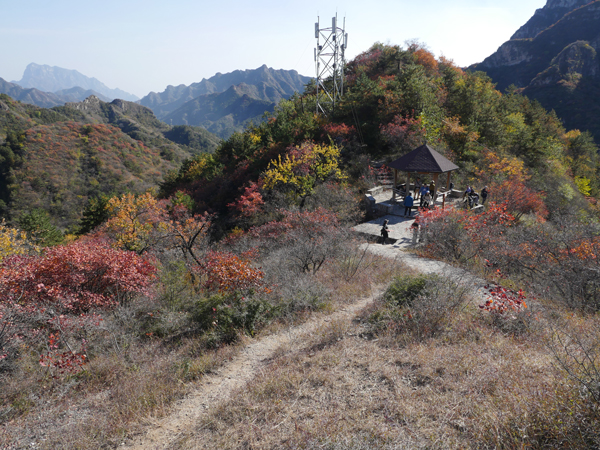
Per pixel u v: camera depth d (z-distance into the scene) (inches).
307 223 622.2
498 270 437.4
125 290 408.8
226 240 820.6
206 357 279.6
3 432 200.4
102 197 1398.9
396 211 828.0
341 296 395.9
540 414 139.7
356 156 1137.4
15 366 272.8
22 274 359.3
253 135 1813.5
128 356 297.3
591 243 438.0
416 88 1227.2
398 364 216.4
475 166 1083.3
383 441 147.4
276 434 167.2
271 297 391.9
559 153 1673.2
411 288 337.4
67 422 209.5
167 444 178.2
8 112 6323.8
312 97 2015.3
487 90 1582.2
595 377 146.2
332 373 213.6
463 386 177.8
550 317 288.5
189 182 2074.3
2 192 4025.6
